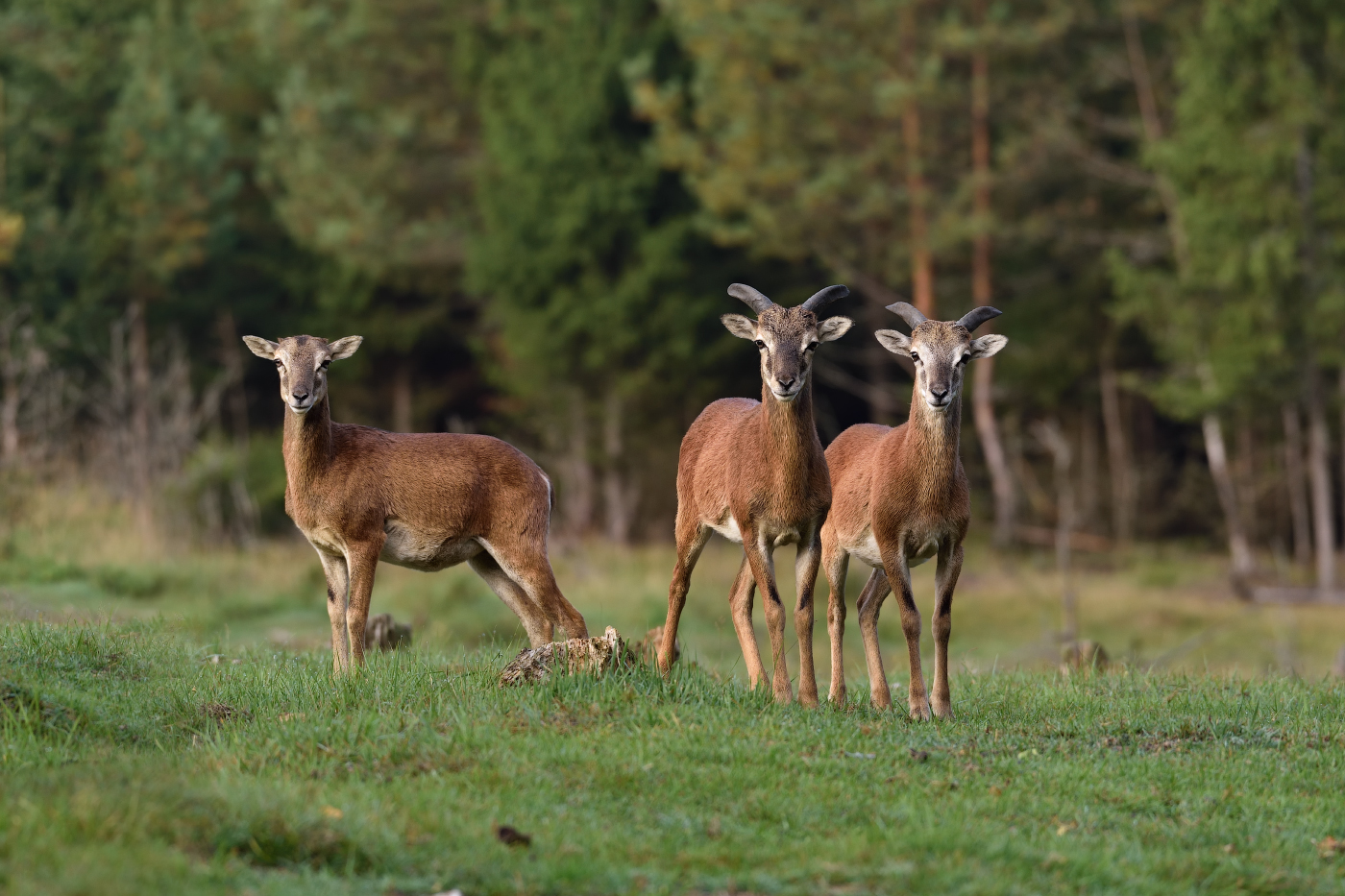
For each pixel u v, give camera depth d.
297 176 98.69
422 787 19.41
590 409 94.88
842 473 28.31
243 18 113.50
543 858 17.16
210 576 58.50
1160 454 105.31
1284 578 77.31
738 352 94.81
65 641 28.23
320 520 28.89
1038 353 97.00
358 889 16.08
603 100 93.00
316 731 21.41
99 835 16.30
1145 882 17.45
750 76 87.56
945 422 25.47
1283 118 78.19
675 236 91.81
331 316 107.94
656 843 17.94
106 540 62.31
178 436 79.44
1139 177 90.88
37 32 108.12
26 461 67.44
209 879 15.76
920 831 18.41
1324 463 78.31
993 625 64.88
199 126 102.56
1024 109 88.75
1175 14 87.56
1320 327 77.19
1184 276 82.19
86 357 100.00
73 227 99.81
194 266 107.81
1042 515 96.25
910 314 26.72
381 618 35.38
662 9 95.75
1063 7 85.12
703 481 28.27
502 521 30.05
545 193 93.25
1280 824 20.38
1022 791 20.89
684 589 29.25
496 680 25.08
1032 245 93.12
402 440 29.77
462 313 113.50
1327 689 30.97
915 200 87.00
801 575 26.48
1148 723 25.83
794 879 16.97
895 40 86.44
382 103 105.12
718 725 22.61
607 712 23.02
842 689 27.64
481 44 102.38
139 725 22.72
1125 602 70.00
